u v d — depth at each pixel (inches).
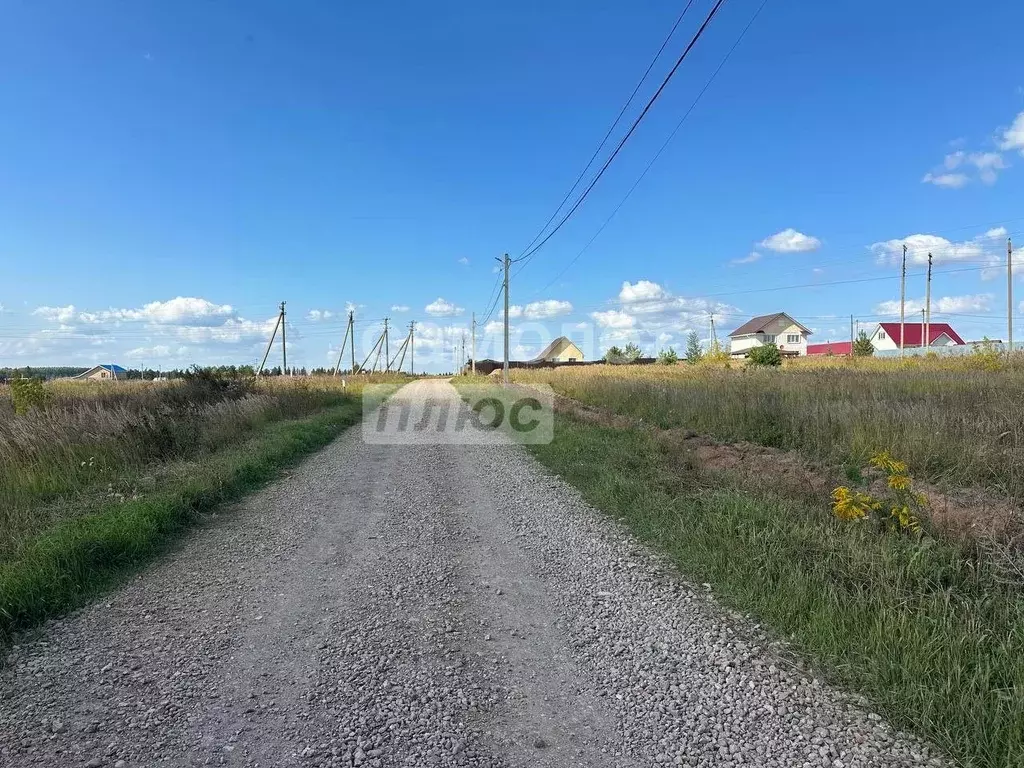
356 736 121.5
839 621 155.6
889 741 117.6
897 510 208.4
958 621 147.1
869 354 2060.8
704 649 156.7
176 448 430.6
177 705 133.2
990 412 349.4
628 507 291.1
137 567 226.8
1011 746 108.7
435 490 364.5
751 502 245.6
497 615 182.4
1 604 173.8
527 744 119.4
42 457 342.6
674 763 113.0
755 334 3462.1
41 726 125.3
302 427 632.4
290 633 170.2
